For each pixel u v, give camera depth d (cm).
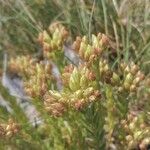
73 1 28
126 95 21
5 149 22
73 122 20
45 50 22
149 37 26
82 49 20
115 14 27
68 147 22
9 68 32
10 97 24
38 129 24
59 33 22
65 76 19
